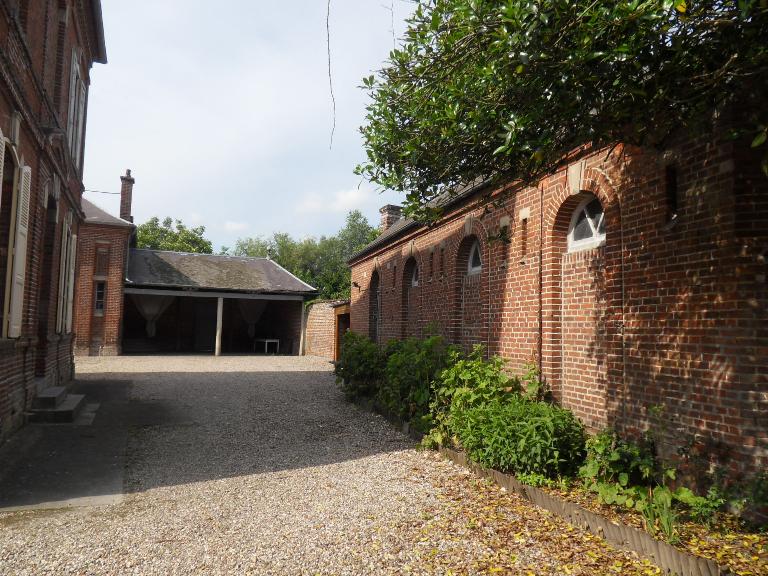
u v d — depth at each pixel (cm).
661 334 559
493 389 726
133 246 2839
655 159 579
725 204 492
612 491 501
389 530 471
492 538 454
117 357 2211
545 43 363
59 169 1045
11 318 734
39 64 859
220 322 2448
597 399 694
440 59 479
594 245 727
